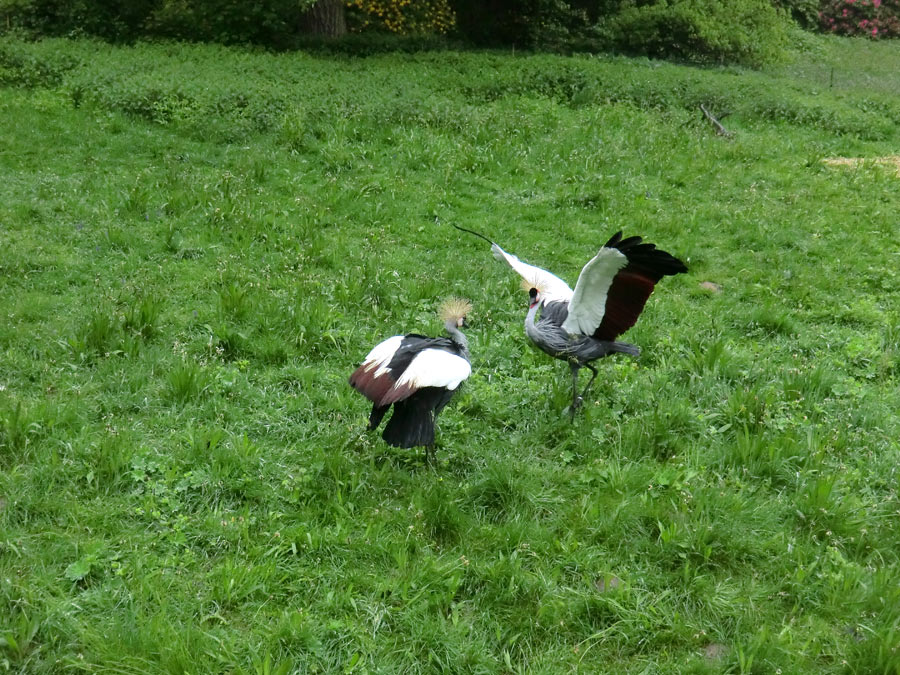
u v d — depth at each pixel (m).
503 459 5.67
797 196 11.17
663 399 6.48
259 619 4.34
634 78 16.00
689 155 12.56
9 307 7.22
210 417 6.00
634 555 4.87
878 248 9.74
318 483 5.34
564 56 18.56
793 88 17.36
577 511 5.18
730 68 19.36
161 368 6.52
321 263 8.78
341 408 6.20
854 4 28.83
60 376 6.34
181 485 5.17
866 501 5.34
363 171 11.34
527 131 13.11
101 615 4.24
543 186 11.35
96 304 7.43
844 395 6.65
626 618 4.41
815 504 5.16
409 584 4.52
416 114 13.17
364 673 4.05
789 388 6.57
